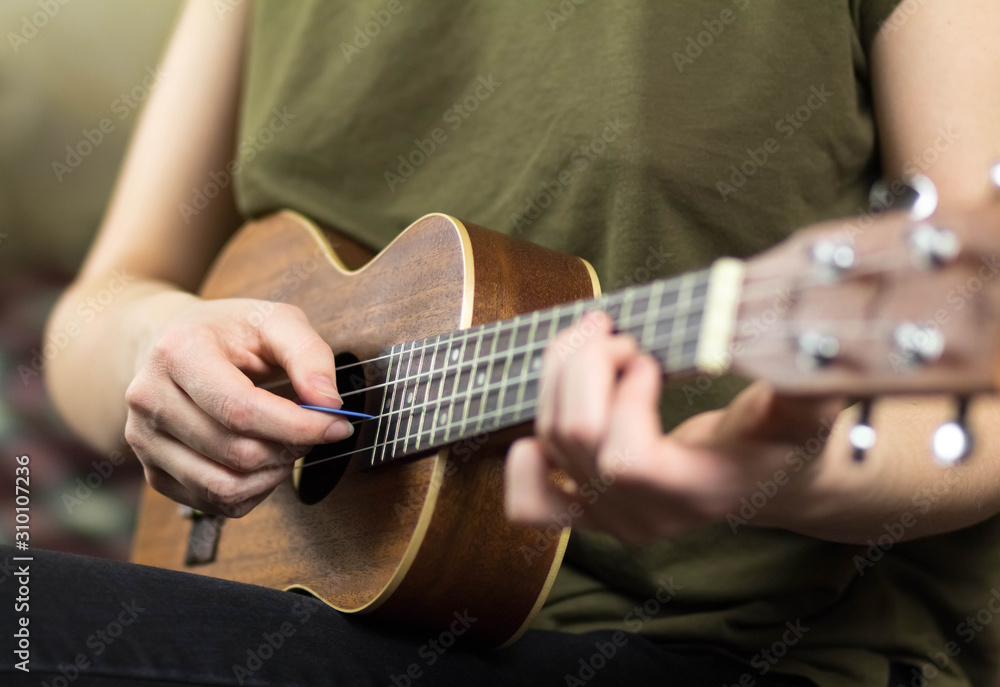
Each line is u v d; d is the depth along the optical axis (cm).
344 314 97
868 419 70
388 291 94
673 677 93
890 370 67
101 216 271
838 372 68
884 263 68
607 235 98
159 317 105
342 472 92
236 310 96
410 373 88
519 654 91
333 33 112
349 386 93
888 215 68
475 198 104
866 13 94
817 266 68
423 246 93
